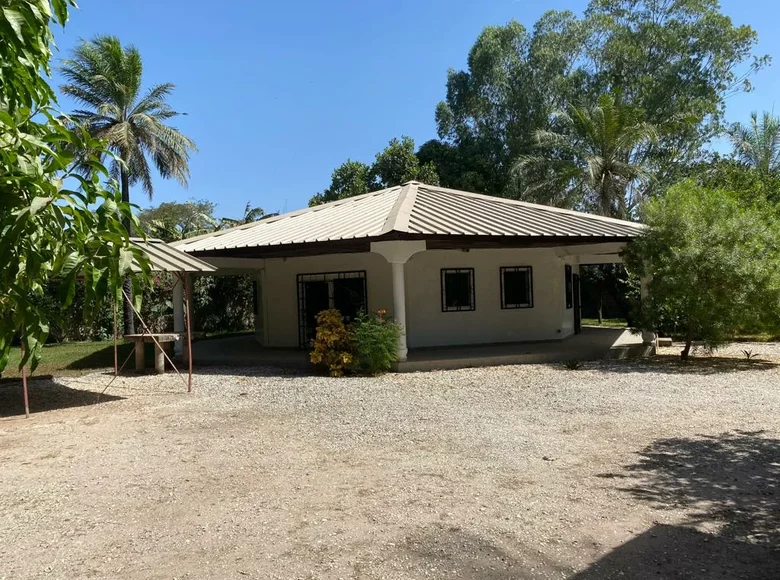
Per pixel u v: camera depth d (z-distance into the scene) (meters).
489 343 15.46
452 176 33.72
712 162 30.86
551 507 4.65
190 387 10.61
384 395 9.81
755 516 4.44
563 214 15.94
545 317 15.84
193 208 43.44
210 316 24.86
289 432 7.36
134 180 26.84
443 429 7.36
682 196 13.11
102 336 22.98
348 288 15.28
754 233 12.11
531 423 7.61
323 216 15.72
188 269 10.82
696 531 4.17
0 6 2.30
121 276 2.25
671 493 4.95
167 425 7.93
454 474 5.53
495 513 4.54
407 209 13.58
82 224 2.31
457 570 3.63
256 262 16.14
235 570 3.69
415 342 14.92
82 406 9.55
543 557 3.79
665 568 3.62
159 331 23.62
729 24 32.16
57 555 3.99
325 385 10.95
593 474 5.48
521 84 34.88
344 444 6.73
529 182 31.67
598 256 18.03
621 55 32.84
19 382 12.45
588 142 28.92
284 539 4.14
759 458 5.93
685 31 32.41
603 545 3.96
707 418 7.71
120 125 24.97
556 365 12.82
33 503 5.04
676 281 12.19
